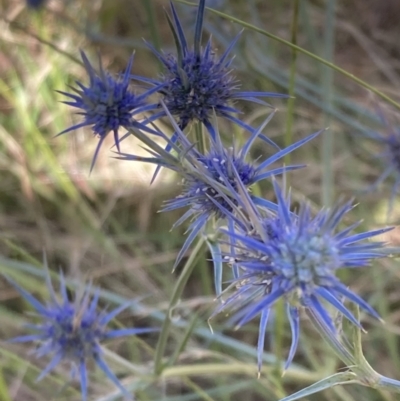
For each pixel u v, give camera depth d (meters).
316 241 0.21
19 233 0.45
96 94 0.24
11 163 0.46
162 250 0.47
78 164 0.48
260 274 0.22
